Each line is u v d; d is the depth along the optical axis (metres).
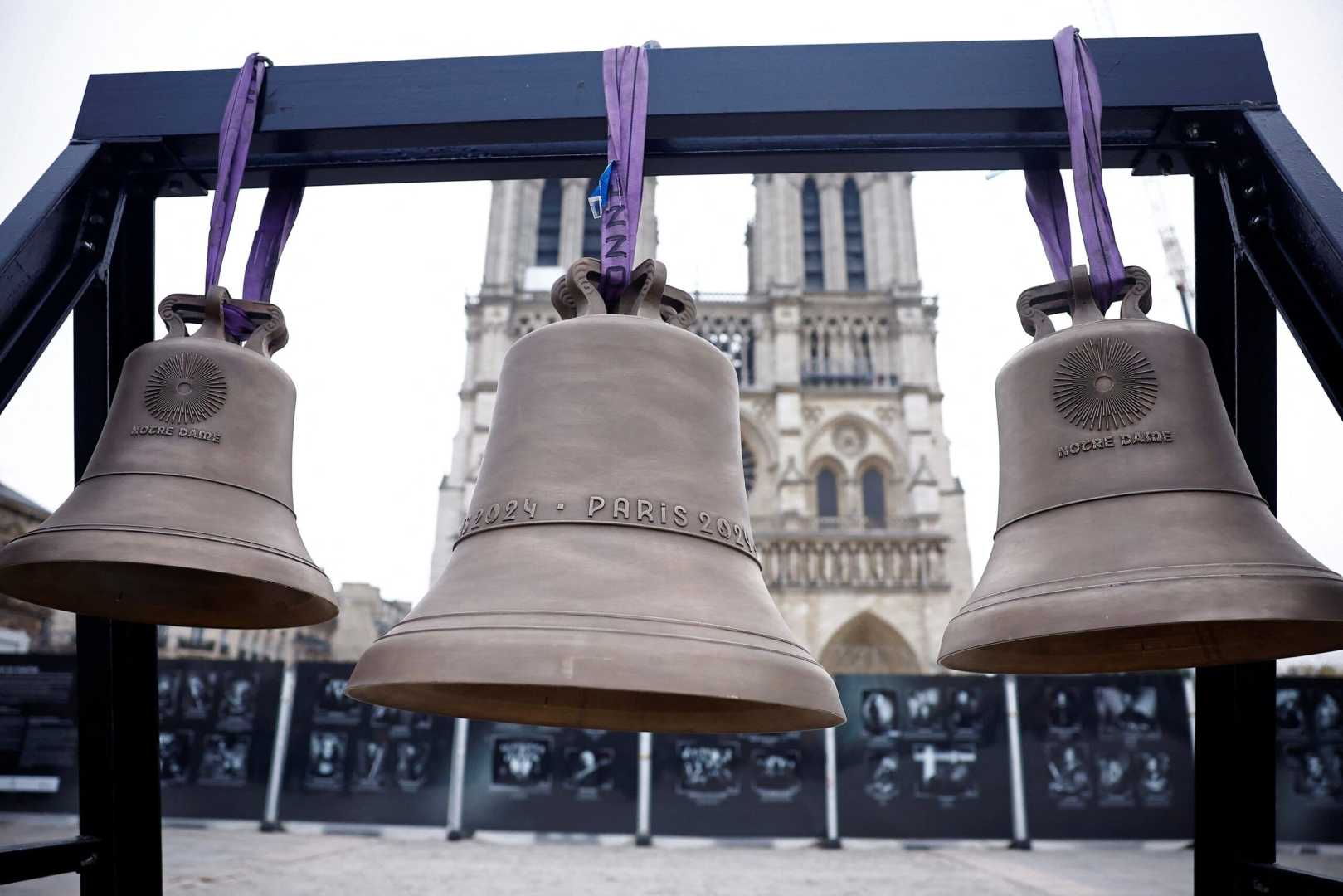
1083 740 14.96
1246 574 2.08
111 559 2.30
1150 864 12.80
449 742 15.51
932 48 2.93
